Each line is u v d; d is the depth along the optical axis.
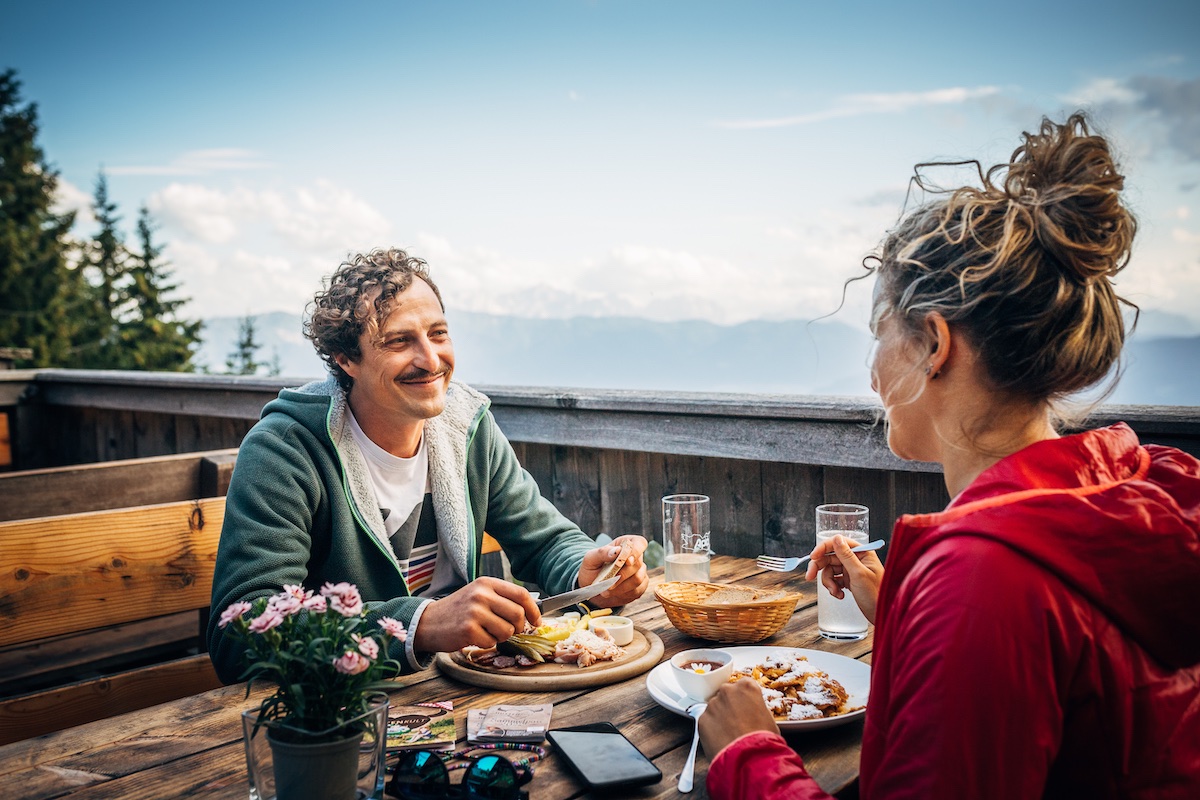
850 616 1.38
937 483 1.88
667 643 1.40
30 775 0.98
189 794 0.94
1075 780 0.69
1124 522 0.65
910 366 0.81
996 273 0.73
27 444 4.33
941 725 0.65
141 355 34.31
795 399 2.10
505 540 1.90
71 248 32.19
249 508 1.47
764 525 2.21
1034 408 0.78
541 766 0.98
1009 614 0.64
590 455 2.58
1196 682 0.70
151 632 2.45
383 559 1.63
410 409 1.59
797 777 0.79
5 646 1.54
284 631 0.84
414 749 1.01
